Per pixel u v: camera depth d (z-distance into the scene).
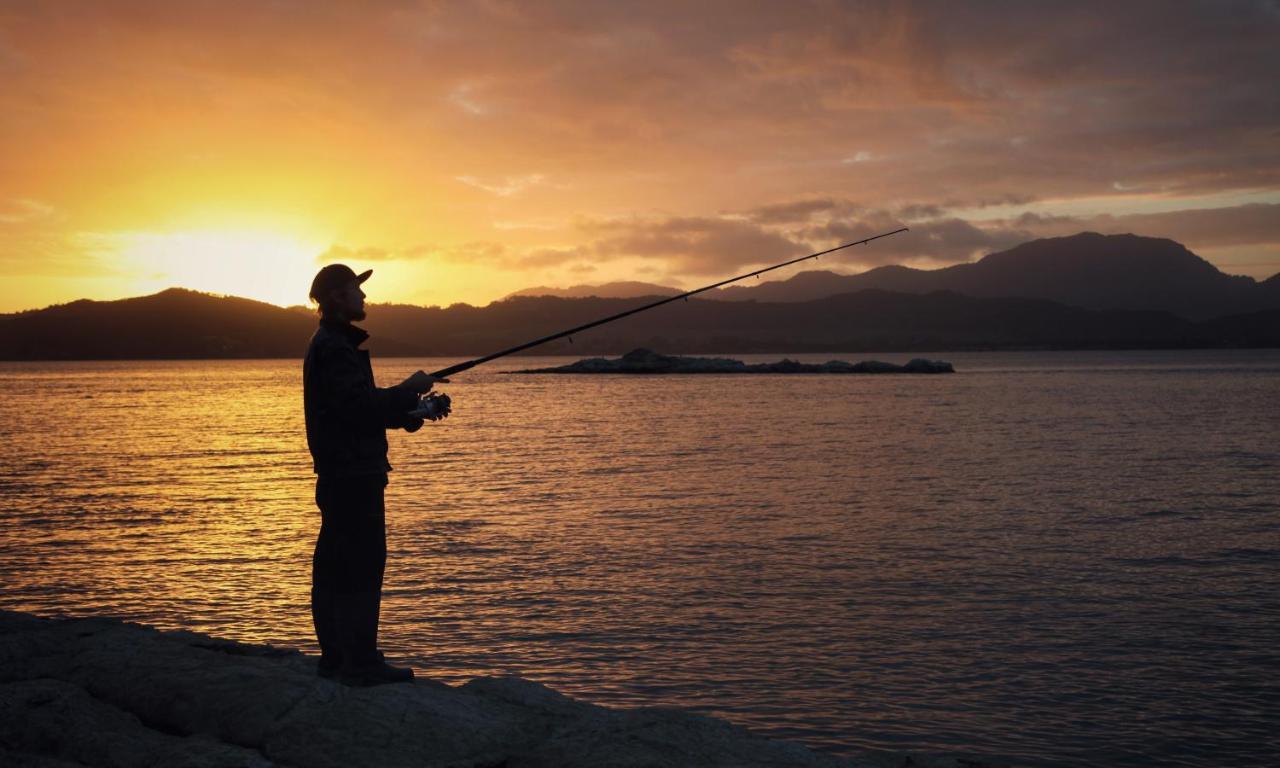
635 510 22.81
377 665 4.47
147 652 4.59
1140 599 13.90
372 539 4.35
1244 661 11.05
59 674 4.39
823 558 16.92
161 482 29.95
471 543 18.41
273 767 3.36
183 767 3.27
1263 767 8.29
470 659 11.20
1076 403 75.88
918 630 12.37
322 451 4.29
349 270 4.34
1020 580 15.16
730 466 33.06
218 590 14.84
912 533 19.45
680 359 192.88
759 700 9.92
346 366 4.20
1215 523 20.56
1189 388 103.50
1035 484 27.53
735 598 14.04
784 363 189.62
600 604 13.67
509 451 39.56
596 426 55.00
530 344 5.17
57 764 3.32
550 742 3.72
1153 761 8.41
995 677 10.58
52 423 60.75
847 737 8.98
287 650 5.29
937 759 4.51
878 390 105.00
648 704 9.81
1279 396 85.12
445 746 3.65
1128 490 26.06
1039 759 8.47
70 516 22.64
